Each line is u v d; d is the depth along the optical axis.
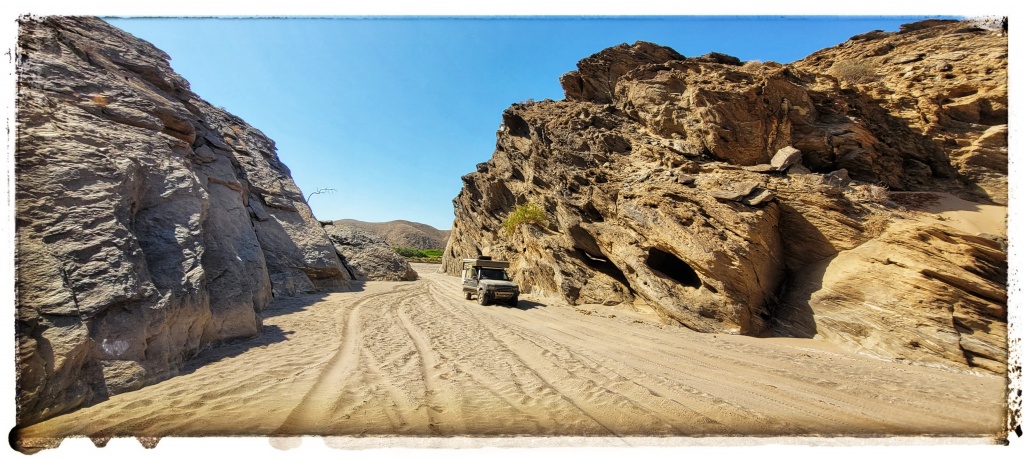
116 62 13.89
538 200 26.53
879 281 10.84
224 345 8.69
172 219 9.16
